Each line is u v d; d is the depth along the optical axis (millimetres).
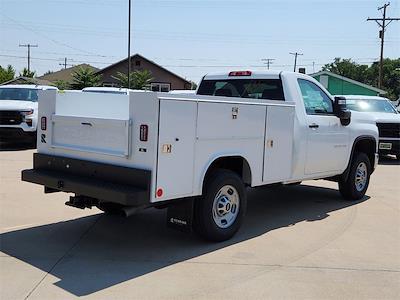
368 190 9594
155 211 7277
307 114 7105
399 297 4359
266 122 6148
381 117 14234
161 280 4574
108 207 5566
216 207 5684
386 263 5238
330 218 7137
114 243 5691
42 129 6078
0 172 10359
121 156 5102
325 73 43844
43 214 6945
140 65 52531
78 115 6141
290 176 6719
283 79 6949
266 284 4551
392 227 6711
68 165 5738
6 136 13961
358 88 43500
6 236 5871
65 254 5262
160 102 4832
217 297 4227
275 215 7258
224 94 7645
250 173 6012
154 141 4836
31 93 15242
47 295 4180
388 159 15570
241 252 5457
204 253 5387
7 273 4668
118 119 5145
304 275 4812
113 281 4523
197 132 5219
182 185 5133
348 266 5109
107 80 53219
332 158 7641
